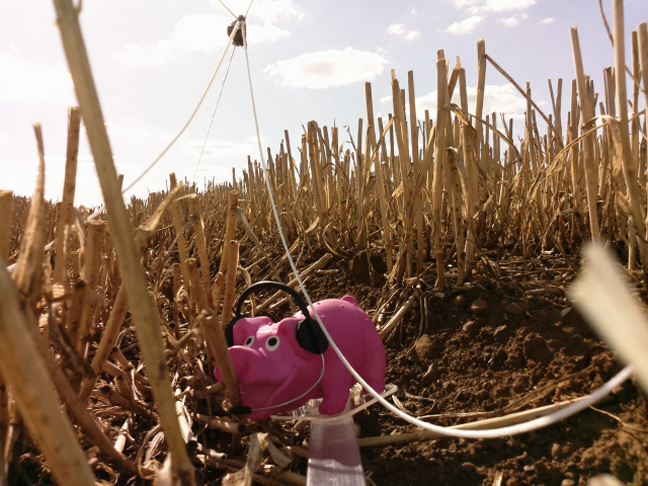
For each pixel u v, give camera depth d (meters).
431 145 0.29
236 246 0.23
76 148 0.17
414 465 0.20
